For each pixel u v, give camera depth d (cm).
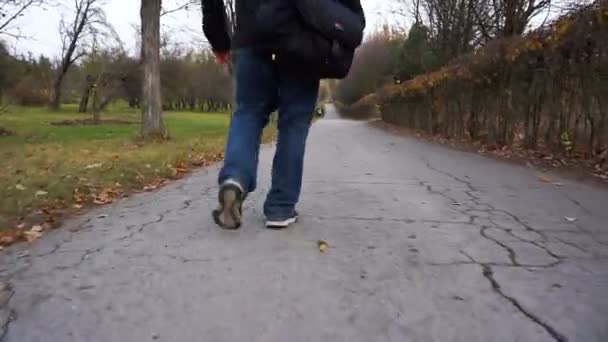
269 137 1068
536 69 782
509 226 296
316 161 656
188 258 228
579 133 675
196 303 180
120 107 4975
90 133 1659
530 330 162
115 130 1872
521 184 477
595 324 166
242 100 270
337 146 982
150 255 233
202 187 446
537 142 794
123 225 293
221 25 283
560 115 717
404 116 2147
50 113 3612
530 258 234
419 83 1623
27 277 206
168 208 343
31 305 179
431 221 304
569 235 277
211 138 1306
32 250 246
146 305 179
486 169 604
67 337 157
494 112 983
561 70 707
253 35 251
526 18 1326
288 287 195
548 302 183
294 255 232
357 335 158
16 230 286
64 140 1287
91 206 368
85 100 3928
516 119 878
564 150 709
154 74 1146
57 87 4197
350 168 579
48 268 217
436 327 164
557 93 723
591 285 200
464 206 356
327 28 244
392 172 549
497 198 393
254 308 177
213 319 168
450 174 546
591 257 237
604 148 620
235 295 187
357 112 4850
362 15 261
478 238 267
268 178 488
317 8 241
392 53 3578
